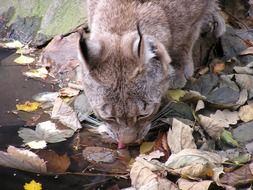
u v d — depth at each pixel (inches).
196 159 235.1
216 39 321.1
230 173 233.8
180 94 274.4
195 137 255.4
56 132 263.1
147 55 222.8
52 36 339.0
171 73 248.5
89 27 293.3
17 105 282.7
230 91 284.5
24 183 234.8
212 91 285.9
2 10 360.8
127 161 246.4
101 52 227.6
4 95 290.4
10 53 332.5
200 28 299.9
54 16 345.1
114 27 247.9
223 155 246.1
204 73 301.1
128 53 227.3
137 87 227.1
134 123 235.0
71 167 243.9
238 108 274.8
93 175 239.1
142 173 228.5
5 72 311.3
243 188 229.0
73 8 342.3
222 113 271.1
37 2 354.3
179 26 273.9
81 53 223.8
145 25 250.5
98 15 258.7
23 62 321.4
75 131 264.4
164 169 231.9
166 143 251.8
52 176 239.0
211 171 230.2
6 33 353.4
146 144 253.3
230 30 332.8
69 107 274.7
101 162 246.1
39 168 240.7
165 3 264.5
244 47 320.2
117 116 232.7
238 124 267.4
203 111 273.4
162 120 261.1
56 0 348.2
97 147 254.5
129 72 225.9
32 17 351.9
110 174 239.3
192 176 229.0
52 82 303.9
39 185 233.5
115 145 255.8
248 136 259.4
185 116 264.5
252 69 297.4
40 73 310.8
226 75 291.9
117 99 228.4
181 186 223.8
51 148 254.5
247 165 238.2
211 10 311.7
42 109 280.2
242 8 358.6
